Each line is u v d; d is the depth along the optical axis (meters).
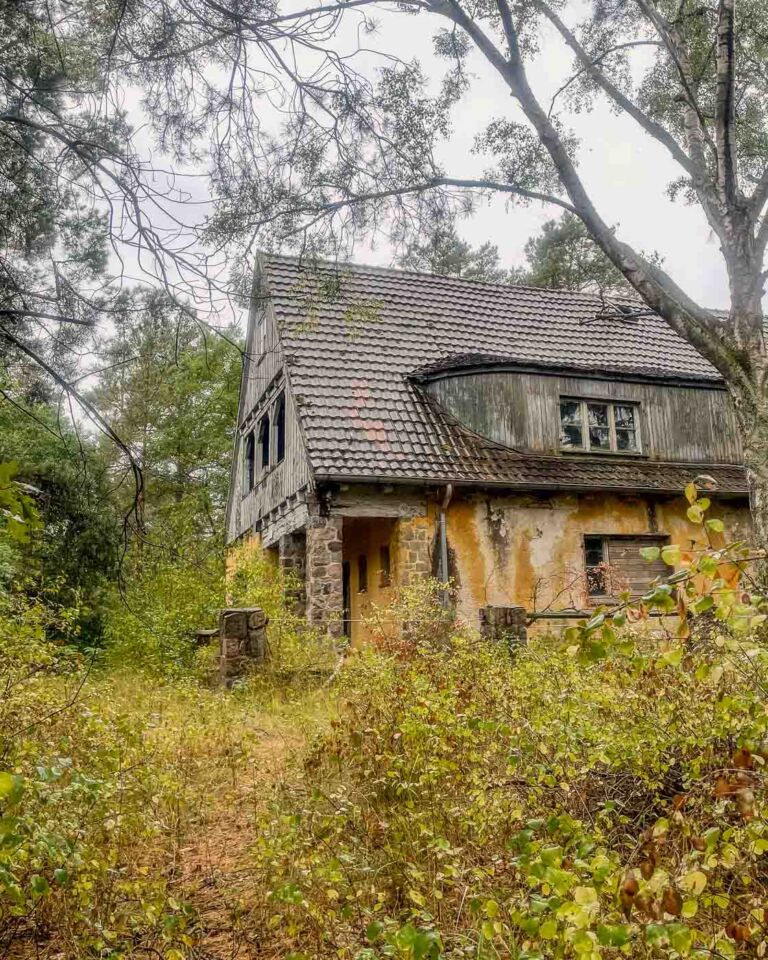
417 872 3.19
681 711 3.64
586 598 14.41
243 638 9.93
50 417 15.58
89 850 3.28
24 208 6.20
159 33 5.61
